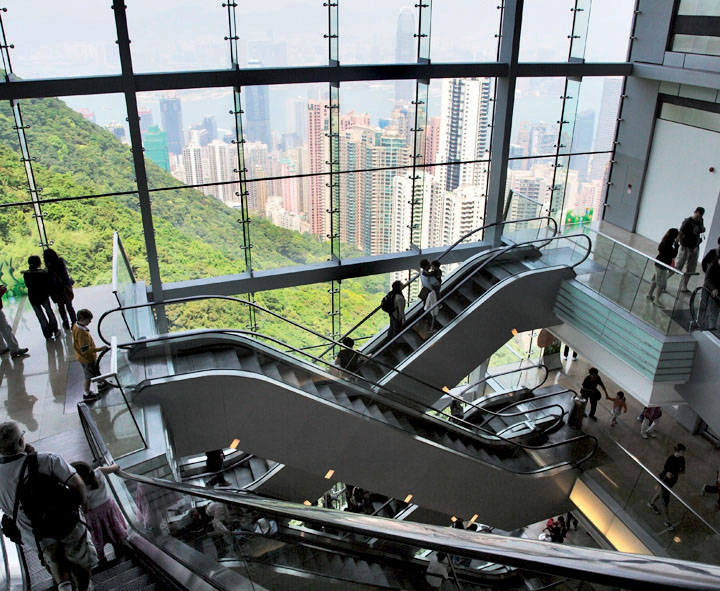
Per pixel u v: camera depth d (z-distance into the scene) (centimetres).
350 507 1544
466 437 1373
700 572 126
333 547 413
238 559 473
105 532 549
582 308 1371
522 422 1595
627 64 1711
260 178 1428
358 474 1191
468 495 1324
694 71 1548
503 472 1339
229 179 1405
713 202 1633
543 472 1414
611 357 1332
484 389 1923
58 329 1111
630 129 1841
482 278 1467
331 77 1387
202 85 1292
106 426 746
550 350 1916
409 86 1474
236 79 1316
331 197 1505
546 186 1753
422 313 1419
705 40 1557
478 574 310
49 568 442
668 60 1645
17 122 1204
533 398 1566
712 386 1170
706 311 1182
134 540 571
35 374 988
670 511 1241
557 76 1598
